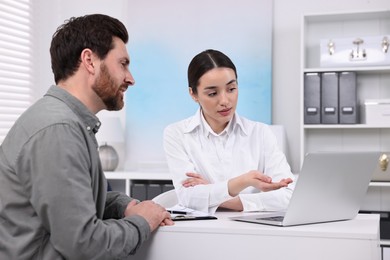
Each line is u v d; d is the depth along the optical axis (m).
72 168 1.40
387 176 3.62
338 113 3.73
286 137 4.02
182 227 1.58
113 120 4.17
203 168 2.29
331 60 3.77
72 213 1.38
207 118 2.28
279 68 4.14
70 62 1.58
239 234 1.53
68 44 1.58
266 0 4.12
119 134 4.18
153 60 4.35
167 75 4.32
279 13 4.14
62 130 1.41
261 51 4.11
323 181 1.57
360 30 3.98
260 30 4.12
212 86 2.09
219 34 4.21
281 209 2.03
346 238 1.45
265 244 1.51
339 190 1.64
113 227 1.47
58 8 4.64
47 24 4.56
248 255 1.52
